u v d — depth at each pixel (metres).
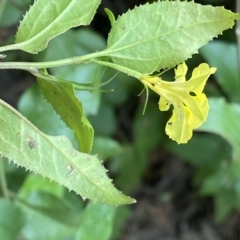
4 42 0.39
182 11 0.17
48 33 0.17
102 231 0.27
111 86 0.38
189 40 0.17
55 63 0.16
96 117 0.40
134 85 0.38
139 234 0.47
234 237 0.46
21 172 0.31
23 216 0.27
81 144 0.17
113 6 0.42
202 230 0.47
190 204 0.48
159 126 0.40
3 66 0.16
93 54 0.17
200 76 0.16
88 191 0.17
